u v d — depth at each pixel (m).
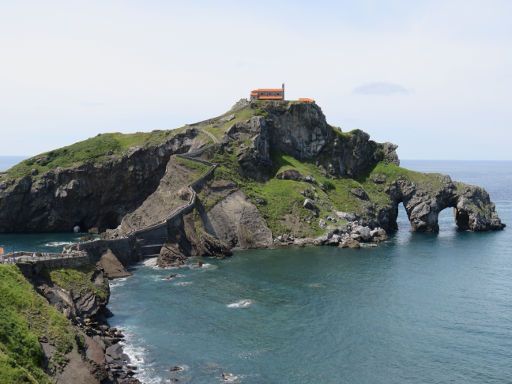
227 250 147.88
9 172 198.75
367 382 67.81
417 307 97.81
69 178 194.88
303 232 165.25
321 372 70.50
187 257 146.38
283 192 179.75
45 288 83.19
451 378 69.06
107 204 199.88
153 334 83.44
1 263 81.69
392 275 122.25
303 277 120.69
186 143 196.50
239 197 170.62
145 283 115.56
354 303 100.19
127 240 136.00
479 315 93.31
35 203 191.88
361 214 184.50
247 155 187.00
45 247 157.75
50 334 66.62
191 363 72.69
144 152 197.62
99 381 63.44
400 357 75.50
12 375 52.12
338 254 147.88
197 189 167.00
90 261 99.81
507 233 188.88
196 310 95.81
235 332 84.75
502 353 76.81
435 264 134.25
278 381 67.69
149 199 172.75
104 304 92.00
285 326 87.56
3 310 64.88
